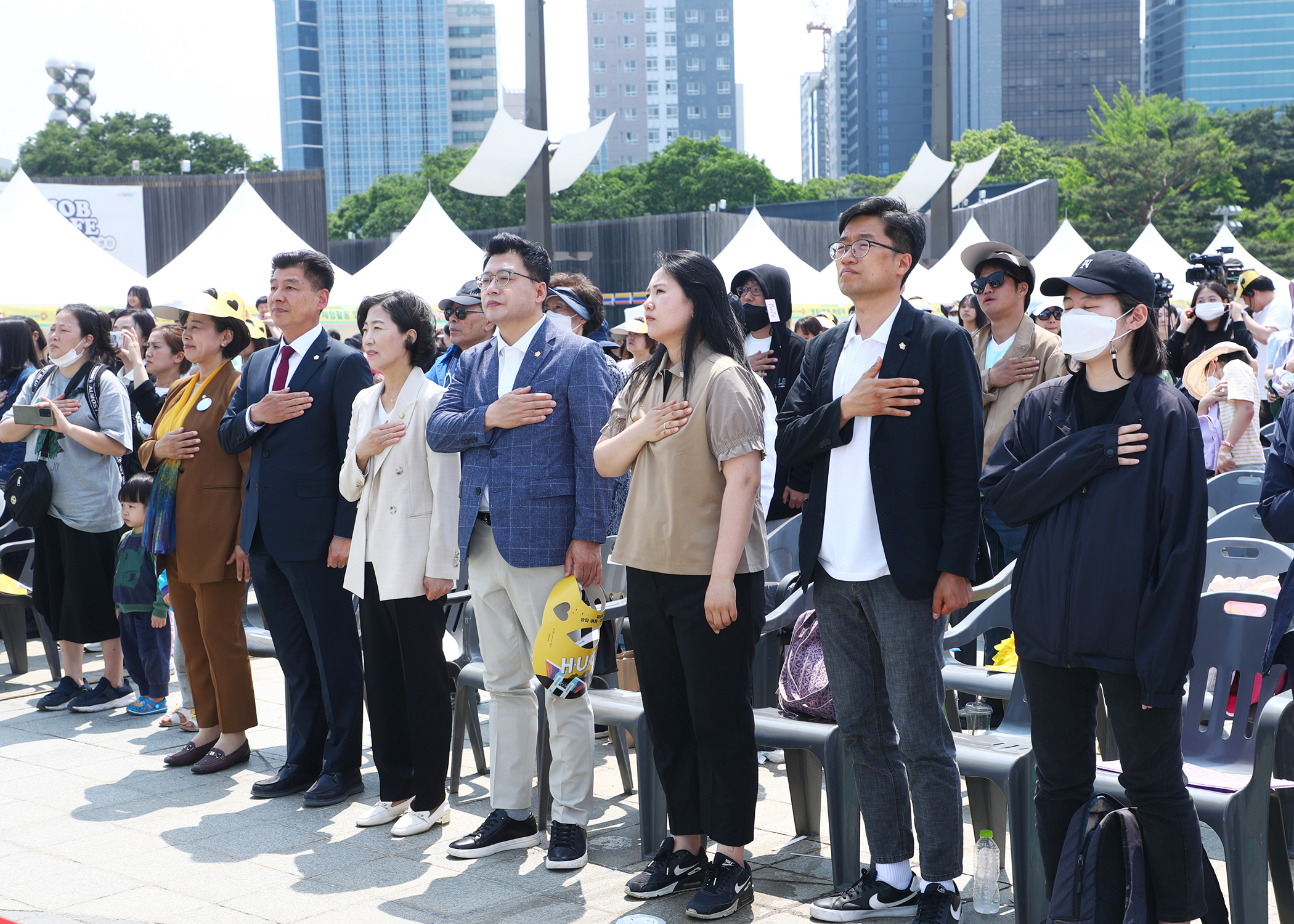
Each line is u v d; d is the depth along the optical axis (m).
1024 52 160.25
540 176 11.22
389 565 3.83
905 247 2.94
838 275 3.00
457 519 3.82
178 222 24.61
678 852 3.32
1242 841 2.66
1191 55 149.75
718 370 3.13
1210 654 3.07
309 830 3.97
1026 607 2.61
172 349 5.56
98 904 3.33
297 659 4.39
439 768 3.93
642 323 5.28
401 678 4.00
